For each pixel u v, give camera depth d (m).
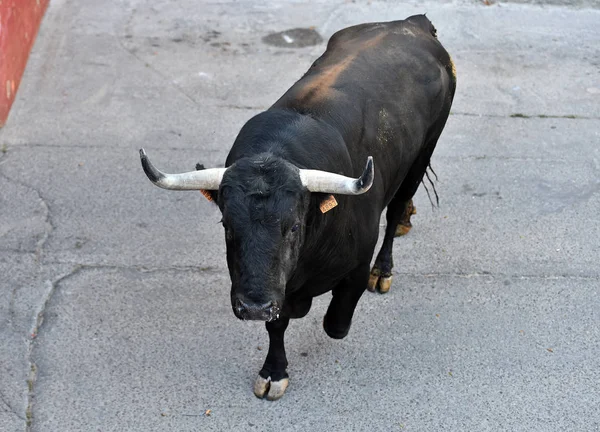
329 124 4.00
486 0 9.63
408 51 4.79
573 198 6.34
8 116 7.19
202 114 7.34
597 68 8.35
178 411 4.38
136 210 6.07
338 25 8.97
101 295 5.21
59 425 4.26
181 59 8.20
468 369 4.70
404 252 5.70
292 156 3.68
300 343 4.85
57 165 6.56
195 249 5.68
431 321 5.07
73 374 4.59
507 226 6.00
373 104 4.36
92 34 8.57
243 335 4.92
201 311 5.11
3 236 5.72
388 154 4.42
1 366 4.62
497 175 6.61
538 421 4.35
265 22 8.99
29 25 8.13
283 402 4.45
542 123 7.38
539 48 8.70
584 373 4.68
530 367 4.72
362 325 5.02
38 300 5.14
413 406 4.44
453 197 6.33
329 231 3.83
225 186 3.40
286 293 4.07
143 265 5.50
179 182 3.52
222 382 4.58
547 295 5.30
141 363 4.69
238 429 4.27
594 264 5.61
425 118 4.78
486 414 4.39
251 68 8.10
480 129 7.26
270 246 3.30
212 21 8.98
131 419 4.32
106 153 6.74
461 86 7.93
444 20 9.15
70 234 5.78
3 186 6.27
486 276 5.48
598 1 9.65
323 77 4.33
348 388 4.55
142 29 8.74
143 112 7.34
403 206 5.20
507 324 5.05
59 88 7.64
